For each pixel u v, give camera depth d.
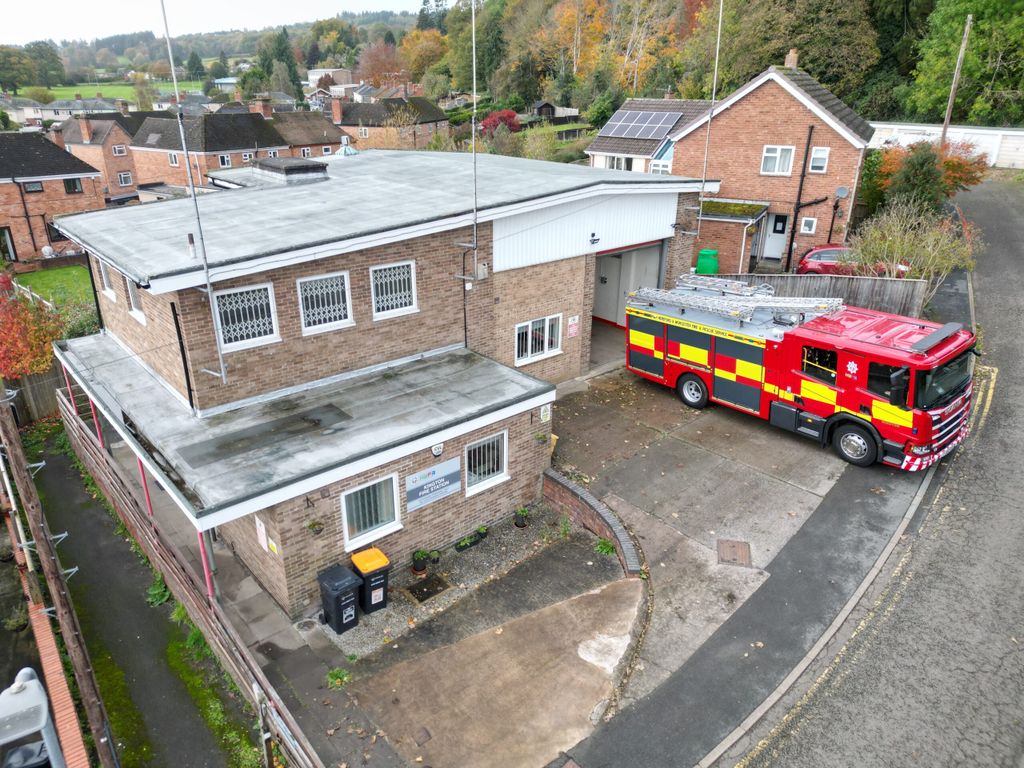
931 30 49.56
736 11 49.50
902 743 8.96
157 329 13.16
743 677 10.01
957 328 14.46
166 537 11.88
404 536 12.26
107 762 8.02
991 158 45.38
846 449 15.20
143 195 56.25
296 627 11.08
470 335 16.20
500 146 51.09
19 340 18.28
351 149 24.64
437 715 9.44
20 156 40.03
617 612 11.27
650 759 8.80
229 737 9.62
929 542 12.69
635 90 69.44
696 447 16.11
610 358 21.34
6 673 11.02
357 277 13.63
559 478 14.16
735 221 26.97
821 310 16.08
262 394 13.04
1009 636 10.58
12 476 16.56
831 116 26.95
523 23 89.25
